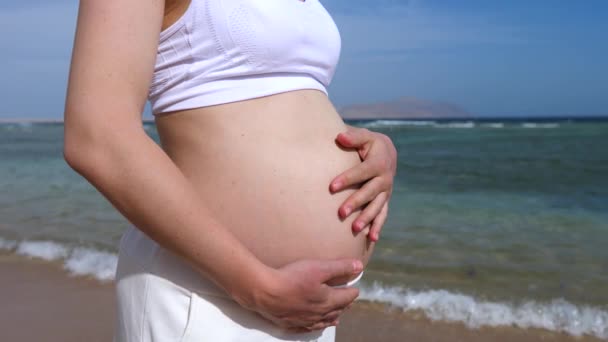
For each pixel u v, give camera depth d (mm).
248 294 875
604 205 8328
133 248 1021
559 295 4000
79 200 8203
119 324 1031
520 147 22531
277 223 1060
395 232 6199
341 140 1197
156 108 1044
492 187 10680
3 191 9367
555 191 10078
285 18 1029
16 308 3732
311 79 1174
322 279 954
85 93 789
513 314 3633
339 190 1152
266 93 1060
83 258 4859
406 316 3602
